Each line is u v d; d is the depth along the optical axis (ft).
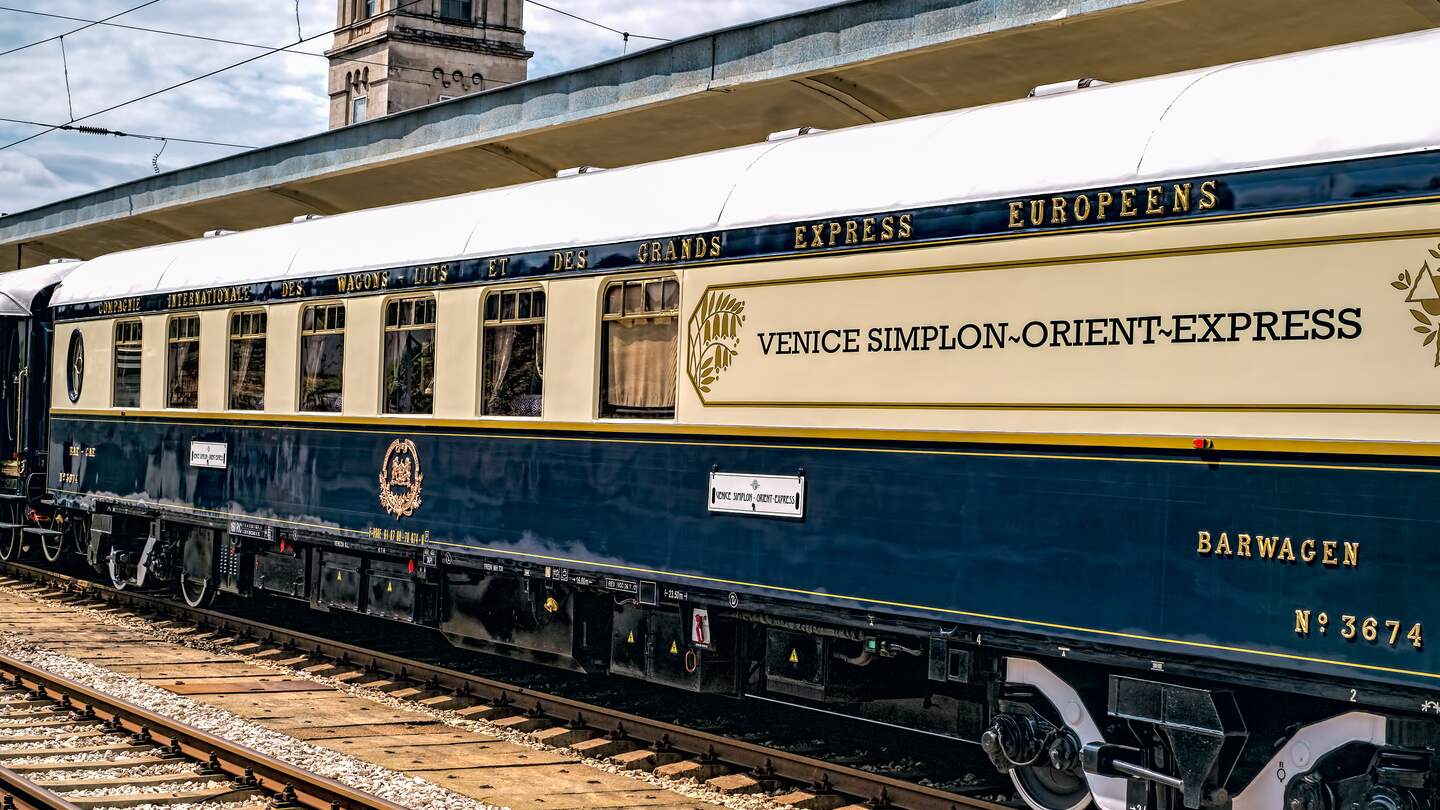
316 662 40.04
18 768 26.84
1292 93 20.68
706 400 28.60
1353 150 19.48
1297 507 19.90
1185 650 21.07
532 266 32.89
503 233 33.99
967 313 24.06
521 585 34.04
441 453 35.35
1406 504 18.83
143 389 48.14
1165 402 21.36
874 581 25.44
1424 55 19.60
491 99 52.75
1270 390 20.18
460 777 27.09
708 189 29.27
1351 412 19.35
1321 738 20.45
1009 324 23.44
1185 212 21.21
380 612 38.75
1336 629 19.45
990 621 23.61
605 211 31.53
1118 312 21.99
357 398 38.24
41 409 57.16
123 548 50.57
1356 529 19.29
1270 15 34.50
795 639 28.32
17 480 57.36
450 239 35.58
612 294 31.07
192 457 45.29
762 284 27.55
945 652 24.49
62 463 53.21
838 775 26.45
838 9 40.04
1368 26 35.19
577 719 31.73
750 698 36.32
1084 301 22.43
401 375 36.86
